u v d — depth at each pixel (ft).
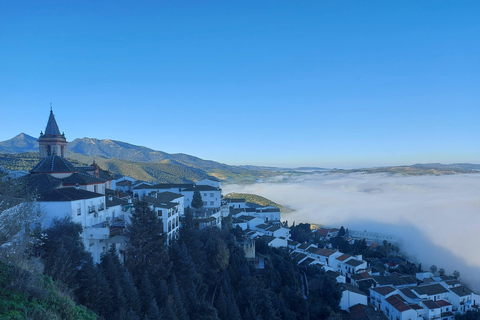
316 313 208.13
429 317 244.01
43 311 62.80
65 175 175.52
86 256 111.24
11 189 97.35
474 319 241.35
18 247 76.59
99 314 101.65
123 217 171.94
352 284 290.35
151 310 107.96
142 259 140.97
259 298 172.86
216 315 137.39
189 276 150.20
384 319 227.20
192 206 300.40
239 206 498.69
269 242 344.28
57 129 286.46
